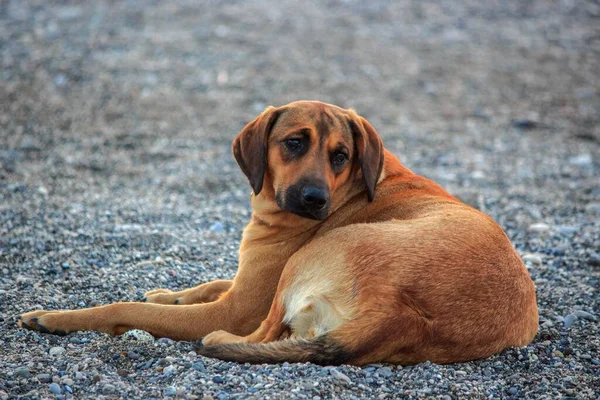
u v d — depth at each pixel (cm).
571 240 1039
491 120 1798
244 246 742
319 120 705
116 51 2027
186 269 877
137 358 633
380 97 1897
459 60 2239
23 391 555
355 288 598
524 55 2327
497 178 1390
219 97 1791
